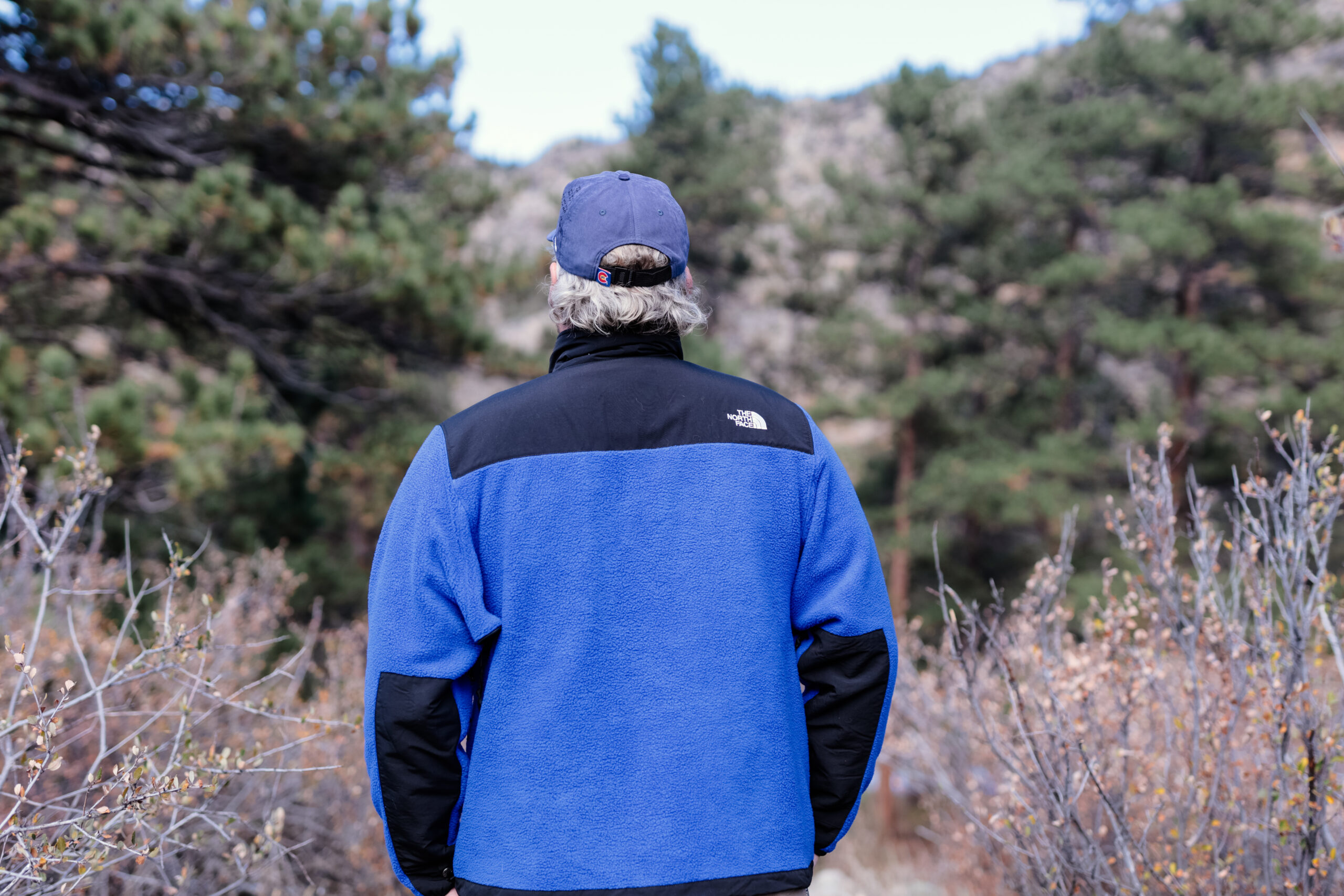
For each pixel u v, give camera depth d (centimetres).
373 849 330
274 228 737
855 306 1858
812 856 131
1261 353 1481
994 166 1716
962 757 295
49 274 712
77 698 178
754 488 135
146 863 221
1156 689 223
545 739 125
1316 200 1605
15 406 490
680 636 128
